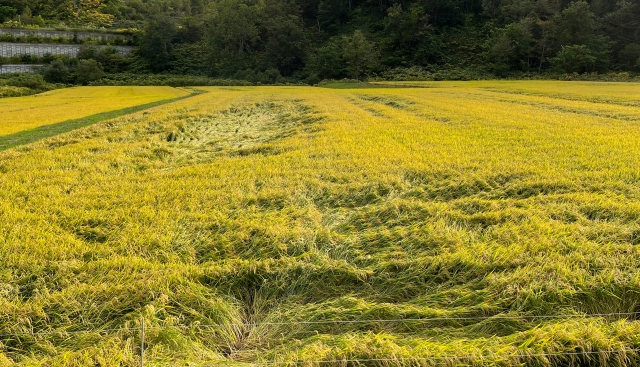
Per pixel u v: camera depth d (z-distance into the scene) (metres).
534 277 4.41
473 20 92.69
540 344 3.52
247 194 7.72
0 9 95.31
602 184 7.71
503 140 12.29
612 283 4.27
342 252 5.48
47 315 4.05
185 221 6.34
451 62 80.00
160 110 22.73
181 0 128.88
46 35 87.00
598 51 67.06
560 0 79.56
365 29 97.50
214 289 4.61
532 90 35.62
